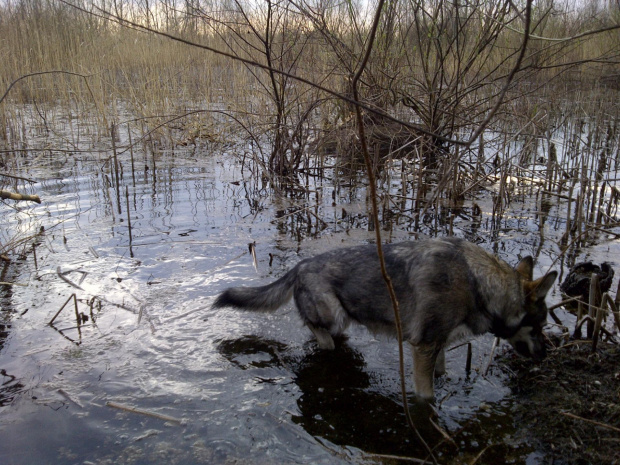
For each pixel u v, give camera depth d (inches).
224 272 220.7
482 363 163.2
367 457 124.6
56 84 541.6
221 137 459.8
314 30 368.8
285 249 246.7
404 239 258.8
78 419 135.6
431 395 145.9
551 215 293.4
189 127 480.1
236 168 391.2
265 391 148.6
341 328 166.1
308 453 125.9
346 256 163.6
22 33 580.4
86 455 124.1
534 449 126.5
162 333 176.1
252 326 183.0
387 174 337.1
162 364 159.5
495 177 334.0
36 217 282.0
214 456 124.0
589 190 281.1
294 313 193.2
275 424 135.3
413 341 146.9
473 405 143.2
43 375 152.8
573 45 423.2
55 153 420.2
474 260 146.6
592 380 145.8
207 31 526.3
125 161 403.2
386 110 366.3
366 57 89.7
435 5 369.1
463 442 129.6
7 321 180.9
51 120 510.9
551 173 318.7
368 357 167.3
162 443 128.0
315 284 165.5
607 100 474.3
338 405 143.7
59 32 583.5
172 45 582.9
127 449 126.0
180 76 575.2
